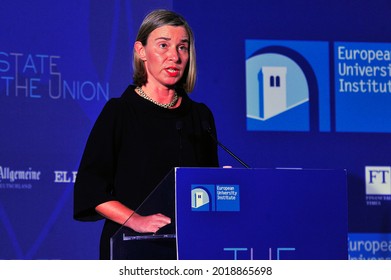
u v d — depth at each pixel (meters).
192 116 7.57
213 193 5.90
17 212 11.31
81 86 11.69
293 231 6.01
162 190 6.03
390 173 12.68
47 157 11.49
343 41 12.70
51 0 11.65
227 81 12.29
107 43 11.84
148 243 6.11
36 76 11.53
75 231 11.52
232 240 5.89
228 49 12.34
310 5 12.64
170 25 7.45
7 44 11.43
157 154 7.24
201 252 5.84
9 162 11.34
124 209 6.92
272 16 12.52
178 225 5.82
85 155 7.27
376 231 12.61
